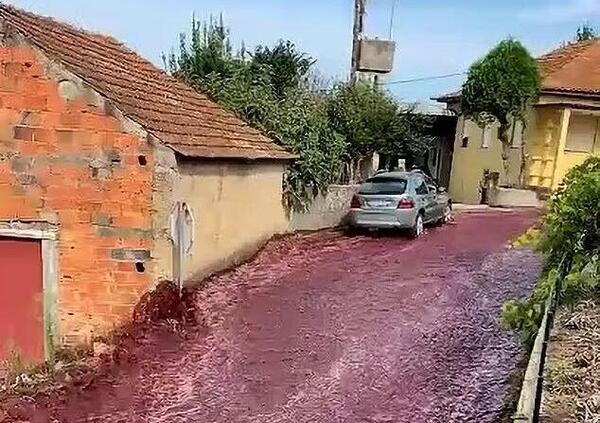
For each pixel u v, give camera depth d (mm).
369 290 12828
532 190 26750
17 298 10695
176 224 10758
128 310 10602
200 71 21531
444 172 34406
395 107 24859
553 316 7309
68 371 9438
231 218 14086
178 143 10984
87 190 10508
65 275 10656
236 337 10094
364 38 26031
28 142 10477
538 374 5621
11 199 10578
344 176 22625
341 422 7328
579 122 27750
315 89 25125
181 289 11094
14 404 8133
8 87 10375
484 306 11727
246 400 7953
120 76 12664
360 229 19172
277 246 16688
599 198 7992
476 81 26734
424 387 8219
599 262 8023
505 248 17062
